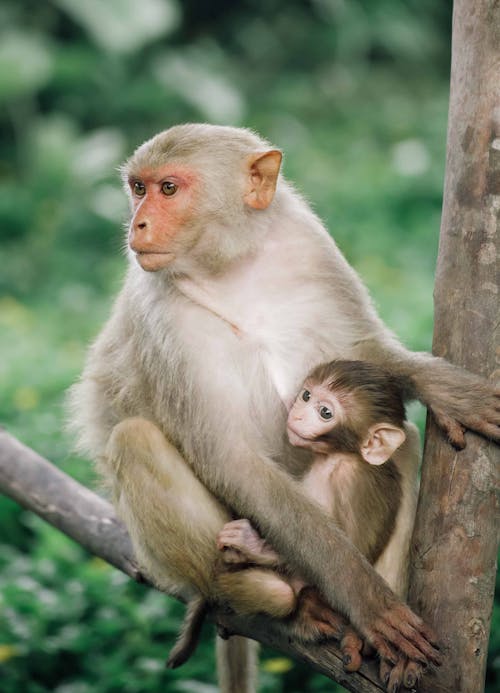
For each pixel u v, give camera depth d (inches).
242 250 279.9
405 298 643.5
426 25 1226.0
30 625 382.3
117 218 912.9
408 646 242.2
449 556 247.0
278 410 283.7
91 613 395.2
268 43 1208.2
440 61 1227.2
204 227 276.8
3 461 334.6
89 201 939.3
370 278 708.0
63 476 327.9
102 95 1074.1
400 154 956.0
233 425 268.4
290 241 284.8
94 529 310.5
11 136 1082.7
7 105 1064.8
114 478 285.6
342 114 1103.6
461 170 243.9
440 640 246.2
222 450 267.0
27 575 414.3
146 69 1094.4
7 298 823.1
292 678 371.9
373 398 270.5
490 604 248.4
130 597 404.2
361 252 788.6
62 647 375.2
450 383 251.4
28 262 884.6
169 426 275.9
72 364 610.5
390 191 884.0
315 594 260.1
